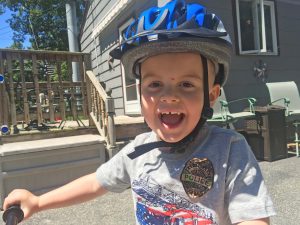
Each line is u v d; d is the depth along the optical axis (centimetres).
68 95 264
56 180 169
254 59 262
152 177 48
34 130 196
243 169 45
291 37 287
